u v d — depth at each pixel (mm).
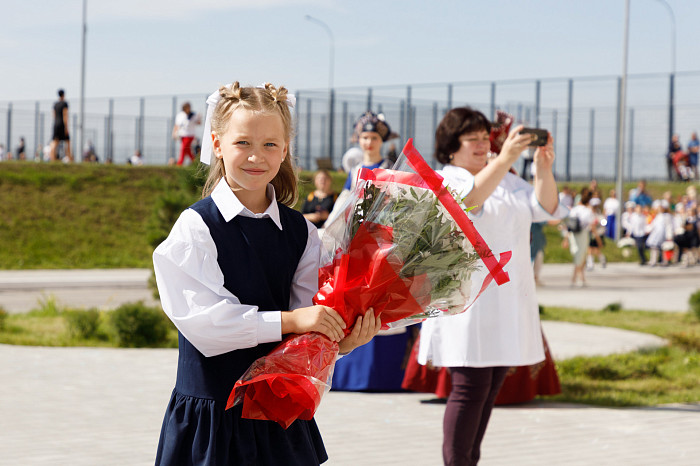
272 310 2725
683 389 7844
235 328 2557
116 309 10797
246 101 2674
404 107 37562
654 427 6266
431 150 37719
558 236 29656
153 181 27297
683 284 21016
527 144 4262
